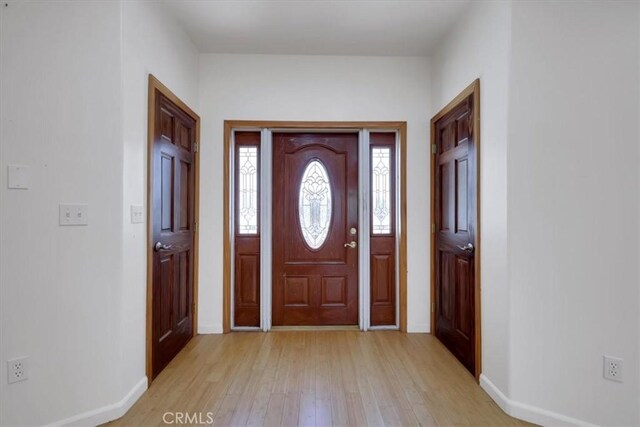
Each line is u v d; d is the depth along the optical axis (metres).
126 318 2.00
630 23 1.71
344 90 3.33
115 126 1.93
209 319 3.27
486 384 2.22
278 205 3.49
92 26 1.89
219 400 2.12
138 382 2.16
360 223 3.42
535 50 1.92
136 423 1.89
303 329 3.40
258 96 3.30
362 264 3.41
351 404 2.08
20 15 1.75
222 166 3.28
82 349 1.86
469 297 2.49
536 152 1.92
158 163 2.38
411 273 3.33
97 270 1.89
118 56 1.94
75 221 1.84
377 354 2.81
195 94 3.18
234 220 3.40
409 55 3.33
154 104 2.30
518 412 1.95
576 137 1.83
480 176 2.34
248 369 2.53
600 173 1.77
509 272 1.97
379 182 3.47
